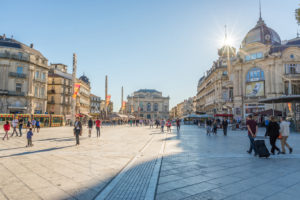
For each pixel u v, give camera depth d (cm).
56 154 853
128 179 514
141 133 2156
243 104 3869
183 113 12744
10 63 3922
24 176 539
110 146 1112
